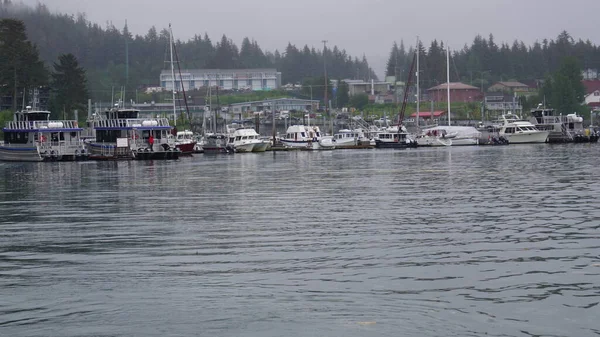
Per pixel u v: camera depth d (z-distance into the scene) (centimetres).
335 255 2597
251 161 10144
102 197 4984
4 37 15388
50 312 1925
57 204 4581
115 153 10969
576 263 2372
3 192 5584
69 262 2572
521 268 2319
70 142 11200
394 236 2984
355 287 2123
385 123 17475
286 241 2920
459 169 7275
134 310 1933
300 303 1970
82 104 16762
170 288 2155
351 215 3681
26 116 11294
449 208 3897
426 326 1767
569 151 11050
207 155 12744
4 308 1966
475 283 2142
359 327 1769
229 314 1888
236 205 4278
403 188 5194
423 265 2394
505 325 1764
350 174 6856
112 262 2556
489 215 3569
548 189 4856
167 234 3170
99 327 1800
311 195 4809
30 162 10831
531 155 10000
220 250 2748
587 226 3131
